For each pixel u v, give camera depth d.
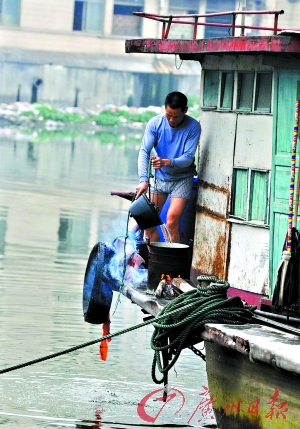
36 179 41.50
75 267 24.92
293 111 13.61
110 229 30.80
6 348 17.47
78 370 16.59
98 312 16.66
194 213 17.41
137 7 85.00
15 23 82.69
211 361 13.83
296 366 11.06
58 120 75.81
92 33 84.06
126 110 78.69
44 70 81.56
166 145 16.88
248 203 15.20
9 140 58.94
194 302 13.25
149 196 17.03
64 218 32.47
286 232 13.80
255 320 13.27
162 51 16.55
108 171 45.34
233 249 15.57
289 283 13.15
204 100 16.77
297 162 13.45
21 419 14.19
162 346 13.59
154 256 15.25
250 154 15.19
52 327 19.00
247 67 15.27
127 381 16.23
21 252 26.52
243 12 15.42
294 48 13.09
